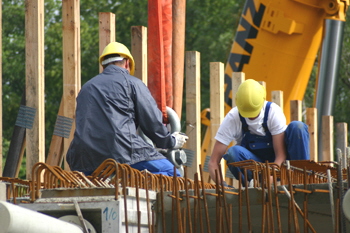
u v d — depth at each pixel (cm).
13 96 6112
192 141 2511
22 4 6775
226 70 3138
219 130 1869
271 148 1855
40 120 1969
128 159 1666
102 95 1695
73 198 1271
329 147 3200
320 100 3111
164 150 2014
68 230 1143
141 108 1722
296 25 2988
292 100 3022
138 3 6956
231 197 1357
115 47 1825
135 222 1300
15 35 6481
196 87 2525
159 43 2122
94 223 1249
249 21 3055
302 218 1390
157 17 2130
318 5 2973
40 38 1972
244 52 3078
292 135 1805
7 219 982
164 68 2203
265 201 1318
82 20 6850
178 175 1748
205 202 1328
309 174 1494
